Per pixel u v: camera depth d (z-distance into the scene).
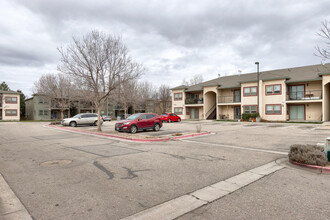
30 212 3.65
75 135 15.27
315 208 3.73
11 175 5.66
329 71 23.98
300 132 15.23
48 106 49.06
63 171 6.01
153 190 4.61
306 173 5.85
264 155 8.05
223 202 4.03
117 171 5.96
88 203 3.99
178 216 3.53
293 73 28.62
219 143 11.03
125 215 3.55
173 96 40.69
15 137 14.13
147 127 16.38
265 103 28.66
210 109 36.25
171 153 8.41
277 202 4.00
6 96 44.84
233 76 37.34
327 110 24.80
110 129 19.72
